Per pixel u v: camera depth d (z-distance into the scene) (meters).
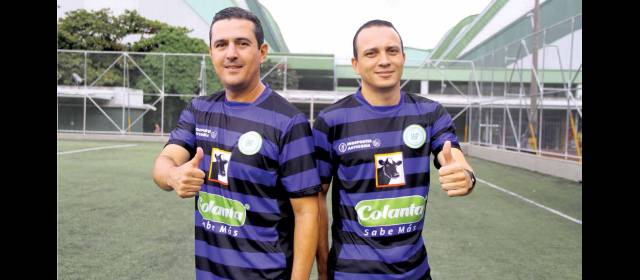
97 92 16.84
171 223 4.46
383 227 1.78
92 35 23.16
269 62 19.58
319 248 1.94
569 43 8.41
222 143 1.67
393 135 1.82
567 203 5.87
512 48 11.55
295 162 1.63
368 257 1.75
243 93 1.68
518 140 10.91
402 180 1.79
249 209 1.63
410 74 24.33
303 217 1.65
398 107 1.85
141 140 16.47
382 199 1.79
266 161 1.62
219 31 1.61
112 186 6.50
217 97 1.78
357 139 1.82
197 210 1.73
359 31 1.84
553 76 9.15
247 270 1.61
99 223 4.37
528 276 3.12
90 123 17.02
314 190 1.65
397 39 1.79
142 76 17.08
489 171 9.62
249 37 1.60
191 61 17.16
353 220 1.81
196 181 1.43
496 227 4.54
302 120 1.66
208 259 1.68
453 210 5.43
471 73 15.31
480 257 3.54
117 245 3.67
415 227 1.80
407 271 1.75
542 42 9.62
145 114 17.06
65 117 16.91
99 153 11.27
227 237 1.64
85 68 16.88
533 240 4.04
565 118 8.56
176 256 3.42
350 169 1.83
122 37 23.80
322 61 28.80
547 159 9.02
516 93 11.21
